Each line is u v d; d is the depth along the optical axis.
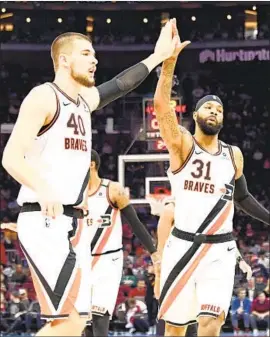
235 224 27.66
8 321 18.70
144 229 8.94
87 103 5.37
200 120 6.81
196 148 6.80
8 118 31.80
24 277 21.27
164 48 5.96
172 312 6.77
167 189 12.20
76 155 5.05
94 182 9.01
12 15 31.83
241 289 18.56
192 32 31.05
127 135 30.83
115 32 32.38
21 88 32.31
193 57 32.06
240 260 7.59
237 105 32.38
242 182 7.17
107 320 8.88
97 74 32.03
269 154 31.55
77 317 4.89
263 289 18.78
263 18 31.86
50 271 4.87
